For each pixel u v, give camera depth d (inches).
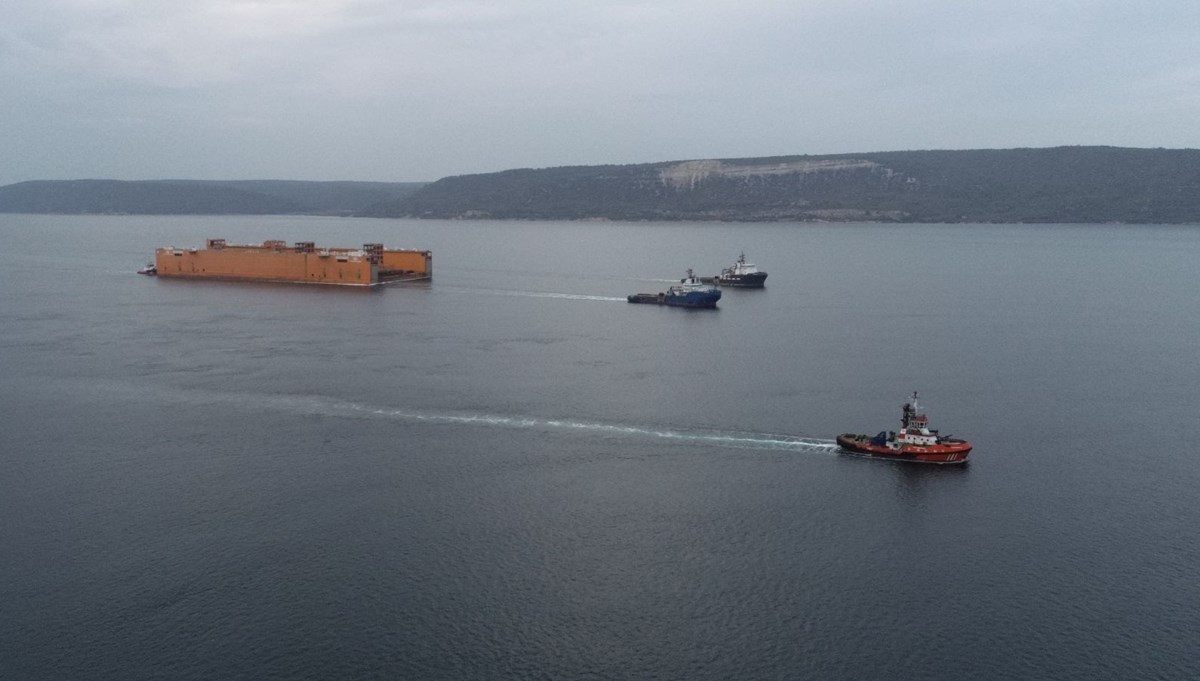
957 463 3189.0
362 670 1994.3
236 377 4315.9
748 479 3034.0
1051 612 2229.3
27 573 2384.4
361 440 3403.1
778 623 2172.7
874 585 2345.0
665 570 2412.6
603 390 4160.9
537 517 2726.4
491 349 5137.8
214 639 2100.1
